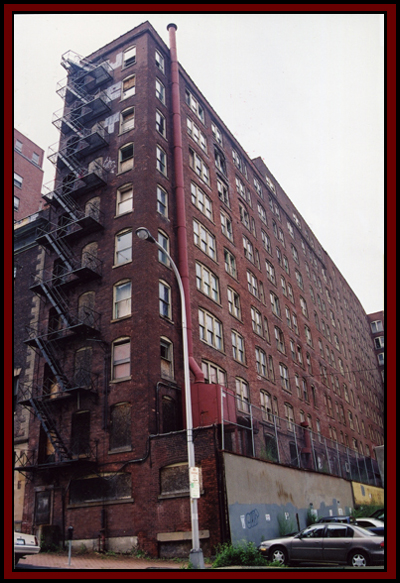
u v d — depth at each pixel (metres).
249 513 20.02
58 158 32.19
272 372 40.88
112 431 23.45
